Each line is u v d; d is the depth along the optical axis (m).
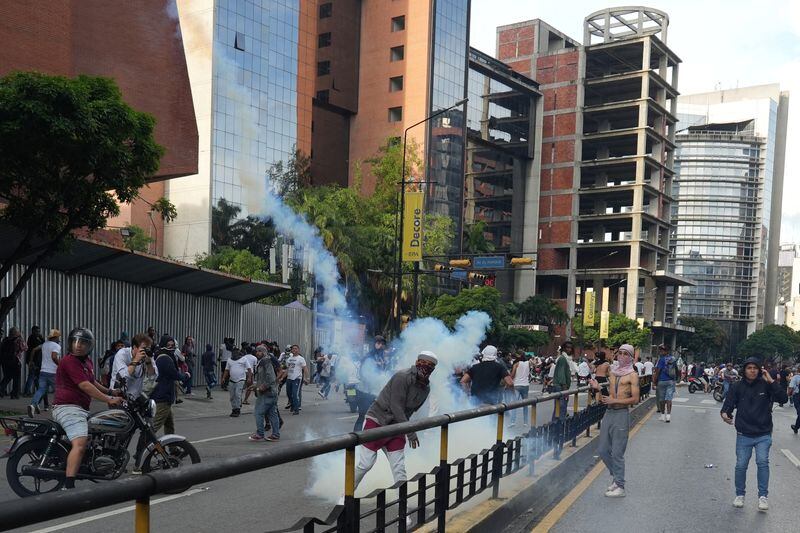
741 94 191.38
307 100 66.75
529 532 6.78
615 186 98.00
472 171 104.00
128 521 6.04
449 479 5.80
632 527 7.06
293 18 63.91
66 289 20.23
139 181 15.12
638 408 21.16
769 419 8.29
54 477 7.14
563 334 92.75
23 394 17.80
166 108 25.02
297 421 16.72
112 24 23.16
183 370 20.77
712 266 169.12
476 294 52.22
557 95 102.88
